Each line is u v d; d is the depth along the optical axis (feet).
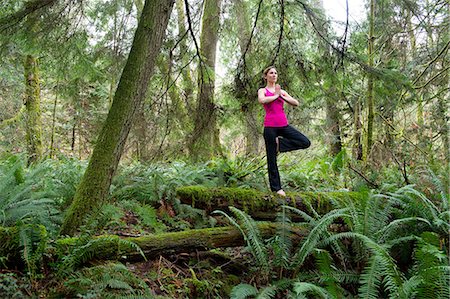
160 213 15.92
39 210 12.17
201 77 20.58
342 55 18.35
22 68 32.35
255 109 21.83
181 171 18.97
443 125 24.00
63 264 10.02
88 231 10.68
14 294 8.91
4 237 10.43
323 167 21.90
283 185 19.48
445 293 9.92
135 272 11.50
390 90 18.63
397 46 23.70
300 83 21.18
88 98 36.55
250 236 12.67
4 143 31.14
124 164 21.71
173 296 10.98
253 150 23.02
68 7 17.80
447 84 23.62
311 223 13.46
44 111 41.14
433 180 14.94
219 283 12.34
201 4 20.20
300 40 21.97
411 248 13.57
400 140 24.79
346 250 13.73
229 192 15.34
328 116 28.68
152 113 20.35
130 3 20.70
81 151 43.04
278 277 12.76
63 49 19.45
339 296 11.25
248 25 23.31
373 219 13.41
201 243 13.03
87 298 9.01
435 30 22.66
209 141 20.76
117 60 20.63
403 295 10.07
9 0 19.29
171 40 19.49
